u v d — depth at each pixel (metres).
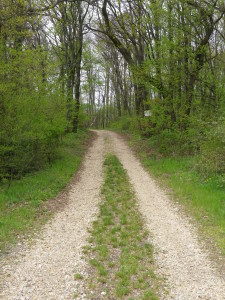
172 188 10.12
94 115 53.91
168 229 6.84
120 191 10.07
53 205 8.38
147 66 14.35
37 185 9.89
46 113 11.77
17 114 9.48
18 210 7.61
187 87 15.09
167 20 14.16
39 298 4.18
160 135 15.70
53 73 11.95
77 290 4.41
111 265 5.15
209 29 14.59
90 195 9.64
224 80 14.73
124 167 13.97
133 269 4.99
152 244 6.06
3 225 6.53
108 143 22.81
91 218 7.55
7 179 10.20
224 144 9.98
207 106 15.76
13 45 9.98
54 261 5.26
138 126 20.83
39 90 10.49
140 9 16.39
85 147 19.77
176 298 4.27
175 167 12.58
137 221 7.33
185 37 14.36
